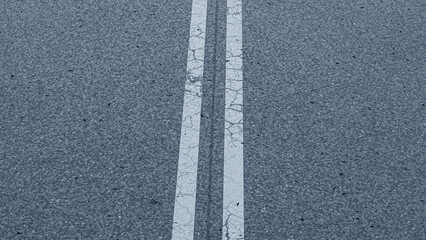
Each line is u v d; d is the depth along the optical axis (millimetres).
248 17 4957
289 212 3410
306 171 3650
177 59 4500
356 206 3449
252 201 3473
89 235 3275
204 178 3607
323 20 4934
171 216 3387
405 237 3295
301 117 4020
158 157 3732
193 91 4219
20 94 4188
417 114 4082
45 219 3357
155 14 4984
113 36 4730
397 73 4414
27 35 4742
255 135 3885
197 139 3861
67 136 3869
